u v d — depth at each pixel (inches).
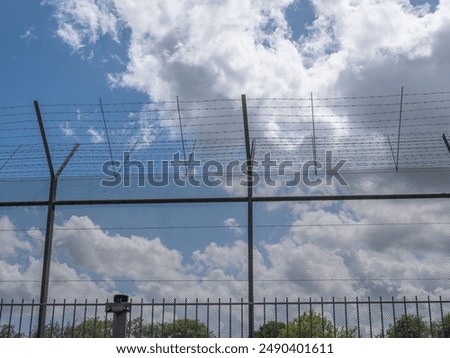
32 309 317.7
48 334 379.6
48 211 408.2
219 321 303.1
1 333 375.6
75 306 308.5
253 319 371.9
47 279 393.4
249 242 394.6
